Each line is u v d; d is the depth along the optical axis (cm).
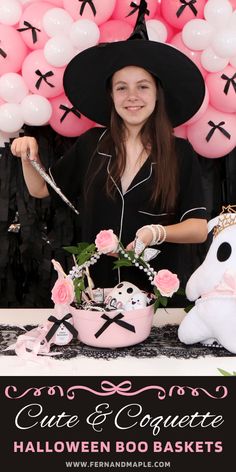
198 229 118
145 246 92
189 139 157
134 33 123
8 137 174
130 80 119
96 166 129
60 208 175
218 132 153
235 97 147
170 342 90
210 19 144
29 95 150
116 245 86
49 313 109
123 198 126
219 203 176
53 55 142
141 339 87
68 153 138
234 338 82
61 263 177
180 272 159
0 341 91
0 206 174
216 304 82
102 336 84
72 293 84
